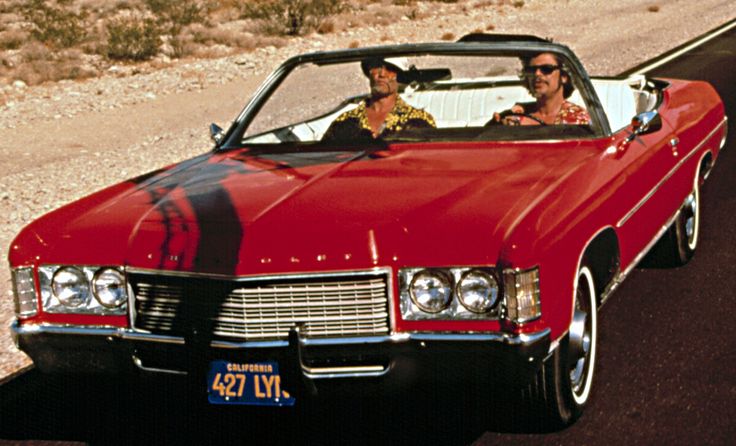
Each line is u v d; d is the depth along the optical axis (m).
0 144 14.43
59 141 14.55
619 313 5.28
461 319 3.45
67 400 4.53
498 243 3.44
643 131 4.79
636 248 4.70
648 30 22.61
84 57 24.03
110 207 4.09
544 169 4.14
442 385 3.54
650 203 4.84
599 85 5.53
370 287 3.47
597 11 28.38
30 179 11.17
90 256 3.76
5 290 6.59
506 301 3.40
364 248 3.47
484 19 28.06
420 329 3.48
